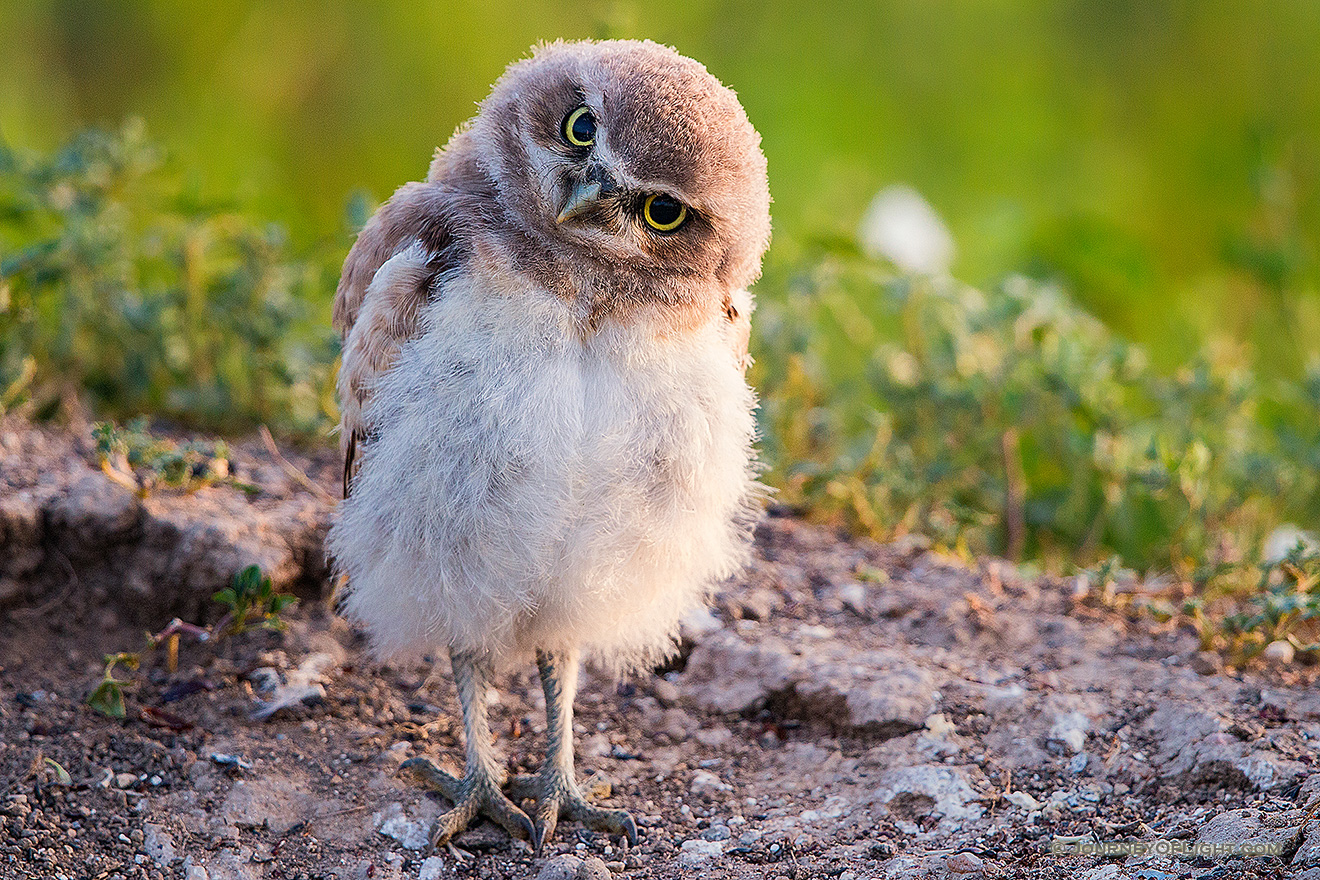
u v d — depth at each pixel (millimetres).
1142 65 19859
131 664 8766
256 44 18891
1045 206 18844
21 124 17641
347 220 12570
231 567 9336
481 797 8266
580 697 9555
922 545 11180
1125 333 16500
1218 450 11969
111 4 18922
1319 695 8938
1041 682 9203
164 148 12867
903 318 13312
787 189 18641
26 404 11070
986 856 7621
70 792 8039
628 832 8109
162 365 12188
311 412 11828
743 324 8875
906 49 20203
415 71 19062
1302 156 18562
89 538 9336
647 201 7949
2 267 11039
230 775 8305
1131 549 11883
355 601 8414
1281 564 9867
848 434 13461
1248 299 16281
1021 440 12727
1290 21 19328
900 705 8812
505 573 7871
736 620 9984
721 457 8125
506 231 8008
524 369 7672
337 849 7941
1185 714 8594
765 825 8203
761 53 20000
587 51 8461
